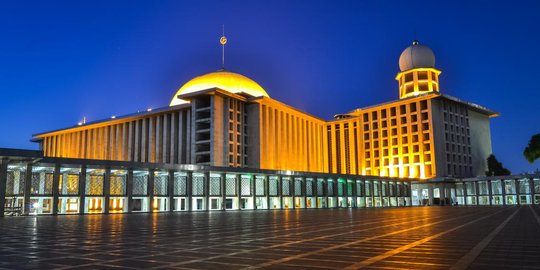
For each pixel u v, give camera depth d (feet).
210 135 315.58
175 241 50.75
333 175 276.62
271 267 31.55
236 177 227.40
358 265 32.19
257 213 165.68
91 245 46.65
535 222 83.51
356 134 425.69
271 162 346.13
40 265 32.81
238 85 369.50
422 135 380.58
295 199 256.11
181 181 208.44
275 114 361.51
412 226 75.61
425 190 369.30
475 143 424.05
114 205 199.21
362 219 105.81
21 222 101.60
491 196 342.44
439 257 35.88
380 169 405.59
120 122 375.86
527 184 326.44
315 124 421.18
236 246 45.09
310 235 58.08
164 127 351.46
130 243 48.62
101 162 174.81
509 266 31.19
